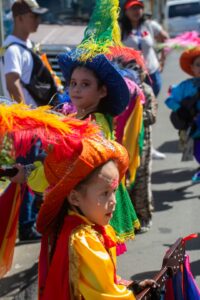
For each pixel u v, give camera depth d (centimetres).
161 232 785
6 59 745
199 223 815
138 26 1030
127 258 711
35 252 714
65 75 522
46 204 359
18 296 609
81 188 358
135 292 386
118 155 362
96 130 362
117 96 502
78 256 350
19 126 335
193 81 912
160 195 930
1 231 409
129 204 500
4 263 410
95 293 346
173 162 1096
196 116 913
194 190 950
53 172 359
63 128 344
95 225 369
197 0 2825
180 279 420
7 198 411
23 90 752
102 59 487
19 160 423
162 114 1459
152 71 1030
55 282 360
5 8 1165
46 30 1249
